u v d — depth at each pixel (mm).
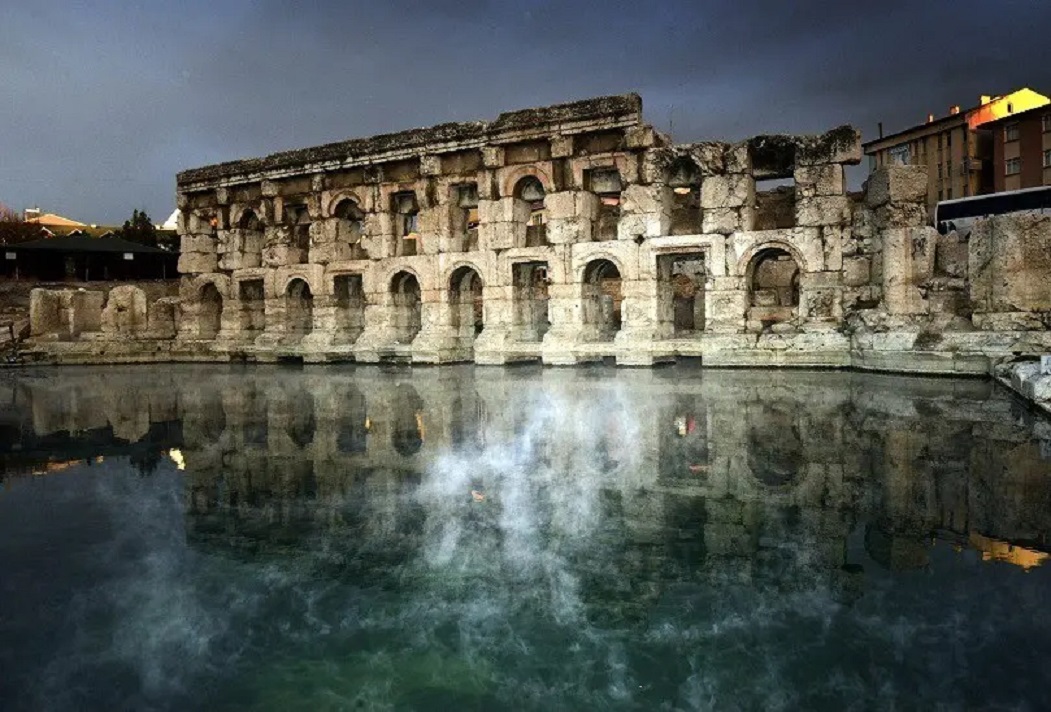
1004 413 16375
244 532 9867
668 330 33281
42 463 14117
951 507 9812
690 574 8094
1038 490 10398
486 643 6762
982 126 61625
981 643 6430
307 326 44000
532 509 10531
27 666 6512
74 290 47000
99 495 11789
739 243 30531
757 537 9109
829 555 8438
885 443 13641
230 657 6613
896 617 6926
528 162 34625
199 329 45781
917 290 27062
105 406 22156
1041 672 5977
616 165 32875
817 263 29391
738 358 29719
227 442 15922
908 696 5715
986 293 24516
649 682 6031
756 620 6996
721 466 12570
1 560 8930
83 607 7629
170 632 7051
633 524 9773
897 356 25406
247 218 44938
